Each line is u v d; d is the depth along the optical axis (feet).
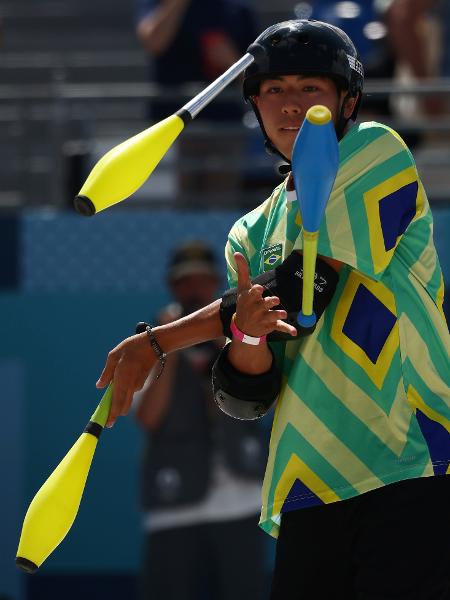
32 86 96.89
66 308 78.89
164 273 79.05
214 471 68.18
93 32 111.55
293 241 33.04
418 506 32.01
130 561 77.20
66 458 32.27
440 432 32.27
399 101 88.02
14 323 78.95
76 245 79.15
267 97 33.24
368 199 31.83
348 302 32.48
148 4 84.79
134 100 80.38
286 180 34.35
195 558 68.28
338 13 87.76
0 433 78.38
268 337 31.76
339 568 33.17
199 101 32.09
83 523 77.20
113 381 32.71
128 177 30.73
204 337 32.48
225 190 84.38
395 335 32.30
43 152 89.30
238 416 34.09
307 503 32.53
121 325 78.89
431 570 31.76
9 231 79.00
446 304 76.69
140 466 69.72
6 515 77.82
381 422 32.22
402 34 87.45
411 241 32.71
